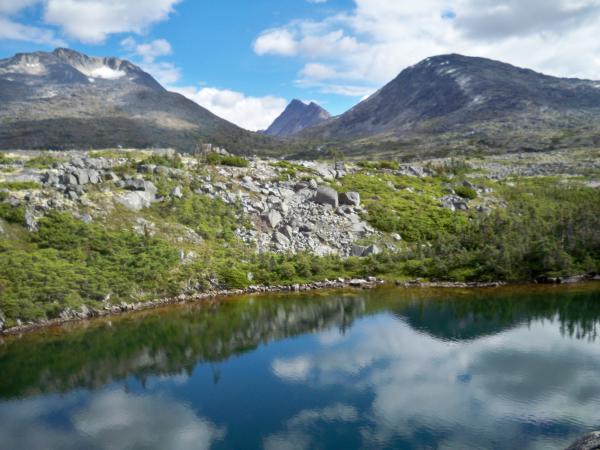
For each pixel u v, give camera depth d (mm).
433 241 104375
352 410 46156
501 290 83875
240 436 42219
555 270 88625
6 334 66438
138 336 67250
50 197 87438
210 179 114688
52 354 61188
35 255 74875
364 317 73438
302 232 106312
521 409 44781
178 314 75562
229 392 51000
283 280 91312
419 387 50219
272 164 141250
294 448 39938
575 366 53844
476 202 131375
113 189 96812
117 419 45688
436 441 40094
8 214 79312
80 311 73125
